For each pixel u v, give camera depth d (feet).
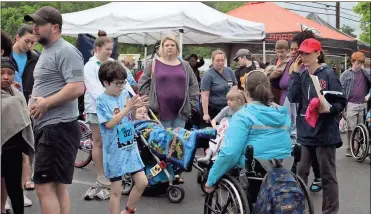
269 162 13.76
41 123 14.21
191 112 25.02
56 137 14.11
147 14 34.60
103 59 20.80
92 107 20.68
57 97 13.88
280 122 13.87
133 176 16.34
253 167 14.01
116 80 15.66
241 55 30.71
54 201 14.43
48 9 14.24
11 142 14.80
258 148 13.73
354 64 30.89
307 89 16.90
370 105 30.66
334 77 16.53
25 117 14.71
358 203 21.02
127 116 16.15
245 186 14.28
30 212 18.90
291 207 13.29
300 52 16.79
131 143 16.12
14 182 15.03
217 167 14.23
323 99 16.12
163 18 33.78
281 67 23.02
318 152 16.92
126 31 35.42
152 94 21.98
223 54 25.50
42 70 14.35
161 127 20.70
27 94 20.18
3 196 16.19
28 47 20.25
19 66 20.29
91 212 19.15
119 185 16.07
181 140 19.81
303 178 17.29
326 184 16.98
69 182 14.48
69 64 14.10
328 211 17.10
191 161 19.77
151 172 20.63
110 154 15.76
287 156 14.07
